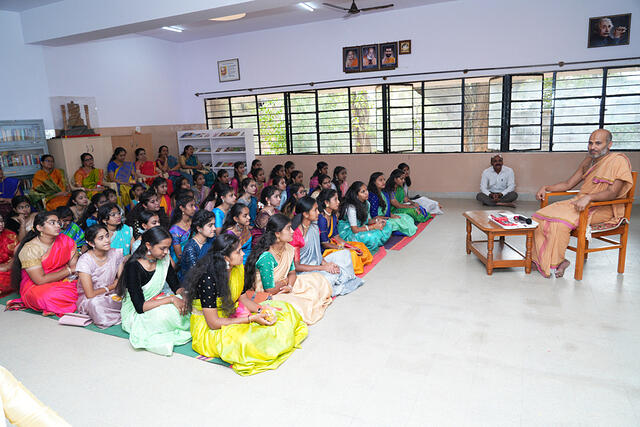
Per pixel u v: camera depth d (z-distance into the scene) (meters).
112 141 7.48
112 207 3.52
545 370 2.48
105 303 3.26
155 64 8.81
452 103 7.75
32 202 5.96
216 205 4.51
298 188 4.98
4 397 0.95
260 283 3.13
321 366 2.61
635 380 2.36
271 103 9.05
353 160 8.54
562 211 3.83
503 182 7.17
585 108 6.96
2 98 6.27
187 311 2.79
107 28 5.59
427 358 2.65
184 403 2.32
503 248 4.48
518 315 3.17
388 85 8.05
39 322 3.39
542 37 6.90
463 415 2.13
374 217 5.24
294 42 8.50
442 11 7.38
